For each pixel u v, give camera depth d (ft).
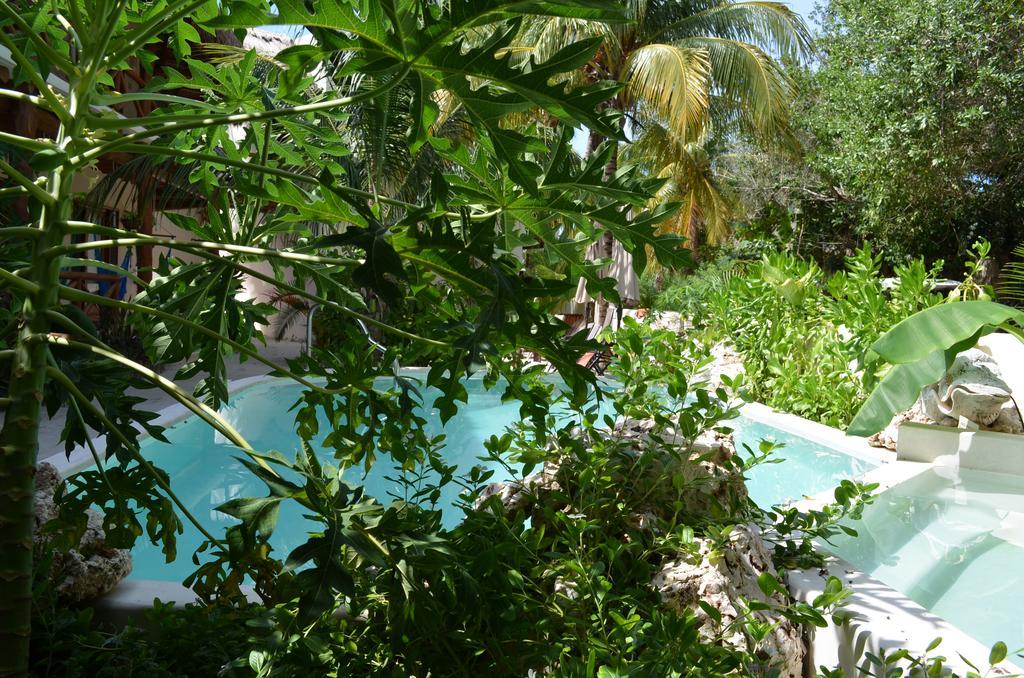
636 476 8.16
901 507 14.65
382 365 7.15
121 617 8.11
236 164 5.01
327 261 5.14
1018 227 52.65
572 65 4.45
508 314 5.51
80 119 4.92
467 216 5.17
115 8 4.94
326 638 5.55
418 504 7.47
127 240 5.05
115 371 5.94
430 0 4.85
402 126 28.22
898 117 49.14
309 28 4.32
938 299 22.29
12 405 4.83
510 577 6.29
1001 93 46.19
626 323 8.78
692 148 56.70
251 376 31.58
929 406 19.35
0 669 4.88
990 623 9.61
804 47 50.83
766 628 5.48
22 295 5.57
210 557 13.76
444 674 6.23
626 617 6.70
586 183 5.65
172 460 19.80
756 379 26.58
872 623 6.75
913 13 48.11
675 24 49.75
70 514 6.39
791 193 66.28
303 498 5.00
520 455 8.40
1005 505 14.93
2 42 4.59
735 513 8.24
